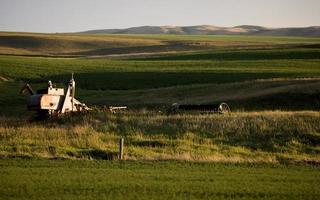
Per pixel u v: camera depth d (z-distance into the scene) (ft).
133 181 100.73
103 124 182.09
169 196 89.25
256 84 343.05
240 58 606.96
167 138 164.96
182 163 125.80
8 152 137.59
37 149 142.92
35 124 191.42
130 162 125.18
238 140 164.66
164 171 113.09
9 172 107.24
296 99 288.10
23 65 507.30
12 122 200.23
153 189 94.38
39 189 91.81
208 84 368.68
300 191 96.32
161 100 326.44
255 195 92.43
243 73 447.01
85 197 86.69
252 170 118.42
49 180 99.55
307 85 310.86
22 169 111.14
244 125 176.55
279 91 303.68
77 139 155.12
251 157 144.97
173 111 229.25
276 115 193.98
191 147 154.20
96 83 409.69
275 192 94.94
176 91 352.08
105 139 159.94
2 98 335.26
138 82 414.41
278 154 150.20
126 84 405.39
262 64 525.75
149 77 437.17
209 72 458.09
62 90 199.11
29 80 428.15
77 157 135.95
